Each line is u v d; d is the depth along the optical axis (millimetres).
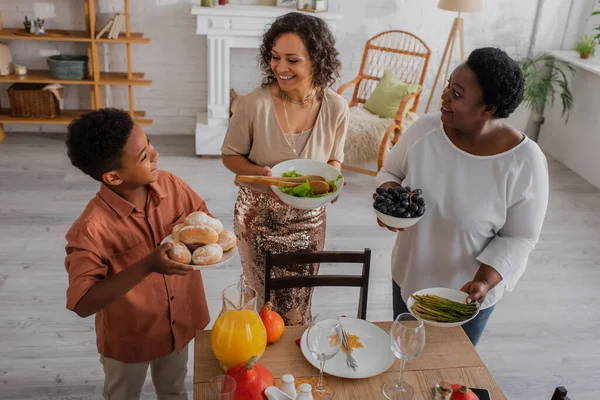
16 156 4473
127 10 4418
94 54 4438
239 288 1545
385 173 1979
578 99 4777
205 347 1621
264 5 4691
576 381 2605
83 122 1404
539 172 1749
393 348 1427
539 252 3621
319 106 2080
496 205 1779
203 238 1482
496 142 1743
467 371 1595
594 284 3338
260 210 2117
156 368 1900
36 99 4543
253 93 2031
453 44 4746
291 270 2258
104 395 1854
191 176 4344
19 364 2510
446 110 1707
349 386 1520
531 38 5105
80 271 1458
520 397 2494
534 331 2924
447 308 1609
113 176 1471
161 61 4863
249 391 1342
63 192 3979
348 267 3357
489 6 4988
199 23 4434
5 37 4328
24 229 3506
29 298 2922
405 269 1978
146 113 5035
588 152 4660
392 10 4926
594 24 4965
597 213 4168
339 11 4879
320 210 2189
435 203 1828
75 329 2744
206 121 4754
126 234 1580
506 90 1604
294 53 1860
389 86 4543
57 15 4613
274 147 2082
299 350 1641
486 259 1798
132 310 1647
